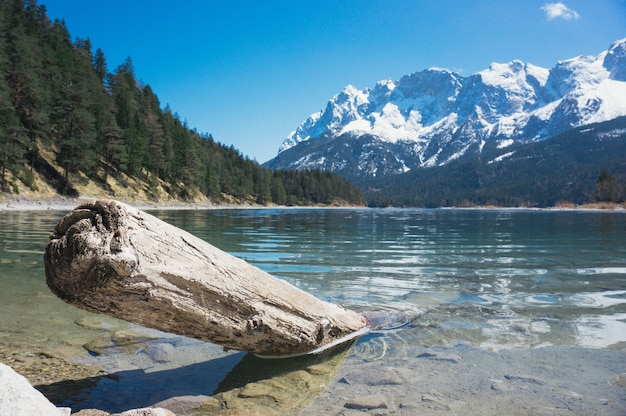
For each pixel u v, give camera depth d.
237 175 111.44
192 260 3.63
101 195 57.09
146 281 3.31
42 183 48.84
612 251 12.96
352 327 4.96
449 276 8.48
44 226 19.08
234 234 18.50
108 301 3.37
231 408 3.22
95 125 63.41
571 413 2.97
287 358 4.41
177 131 96.38
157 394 3.47
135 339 4.76
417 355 4.23
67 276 3.26
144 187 70.56
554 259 11.04
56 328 4.98
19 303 5.94
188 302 3.59
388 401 3.24
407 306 6.09
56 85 59.78
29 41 63.09
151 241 3.39
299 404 3.27
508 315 5.57
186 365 4.13
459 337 4.72
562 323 5.16
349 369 3.96
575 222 34.62
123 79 95.69
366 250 12.99
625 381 3.48
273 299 4.18
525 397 3.23
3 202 39.03
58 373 3.79
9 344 4.39
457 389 3.41
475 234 20.44
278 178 136.12
